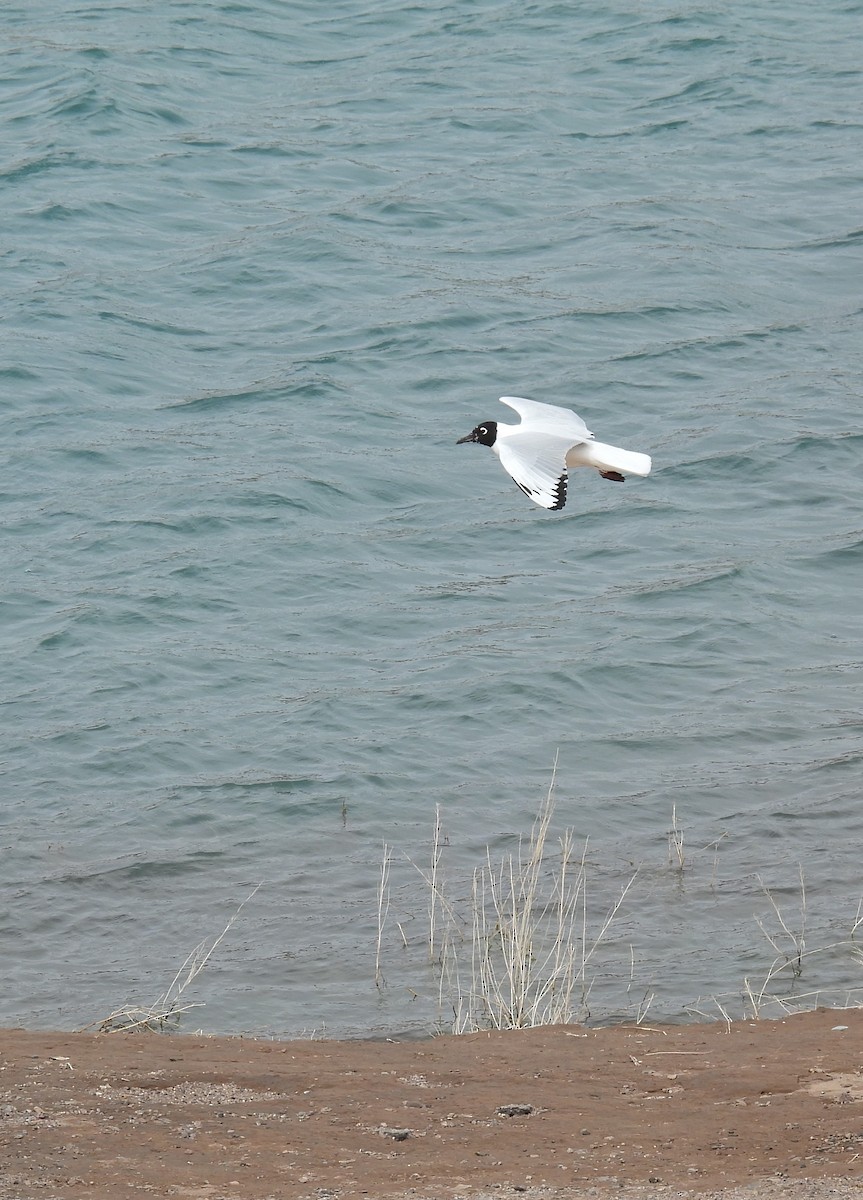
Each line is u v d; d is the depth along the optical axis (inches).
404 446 902.4
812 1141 289.4
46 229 1165.1
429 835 555.8
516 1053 360.2
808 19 1581.0
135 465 869.8
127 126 1337.4
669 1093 326.0
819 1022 380.8
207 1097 322.3
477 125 1353.3
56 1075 332.8
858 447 897.5
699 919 487.8
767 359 1002.7
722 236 1162.6
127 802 580.1
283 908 505.7
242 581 761.0
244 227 1176.8
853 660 695.1
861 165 1272.1
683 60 1478.8
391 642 711.7
